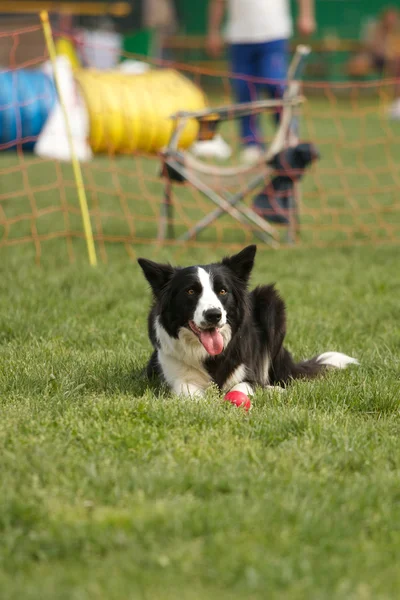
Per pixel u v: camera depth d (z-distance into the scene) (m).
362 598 4.22
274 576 4.37
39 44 39.75
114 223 17.23
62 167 24.83
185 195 21.00
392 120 39.81
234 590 4.30
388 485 5.47
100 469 5.66
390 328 9.95
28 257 13.80
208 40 23.55
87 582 4.33
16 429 6.38
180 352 7.91
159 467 5.68
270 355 8.55
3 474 5.55
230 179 14.35
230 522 4.93
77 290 11.56
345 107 45.19
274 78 20.83
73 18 43.84
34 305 10.79
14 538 4.75
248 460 5.88
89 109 16.83
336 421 6.79
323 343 9.48
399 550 4.72
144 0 48.69
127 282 12.17
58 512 5.04
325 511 5.13
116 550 4.67
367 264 13.76
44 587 4.25
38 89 26.34
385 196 20.75
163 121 17.52
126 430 6.33
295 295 11.55
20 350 8.91
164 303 7.90
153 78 18.44
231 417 6.78
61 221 17.30
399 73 48.88
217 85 50.38
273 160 14.30
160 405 6.91
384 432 6.52
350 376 8.06
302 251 14.78
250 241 15.61
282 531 4.86
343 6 54.53
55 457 5.84
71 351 8.88
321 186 22.09
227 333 7.83
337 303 11.21
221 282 7.73
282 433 6.50
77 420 6.58
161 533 4.82
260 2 20.34
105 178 23.14
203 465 5.70
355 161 27.23
